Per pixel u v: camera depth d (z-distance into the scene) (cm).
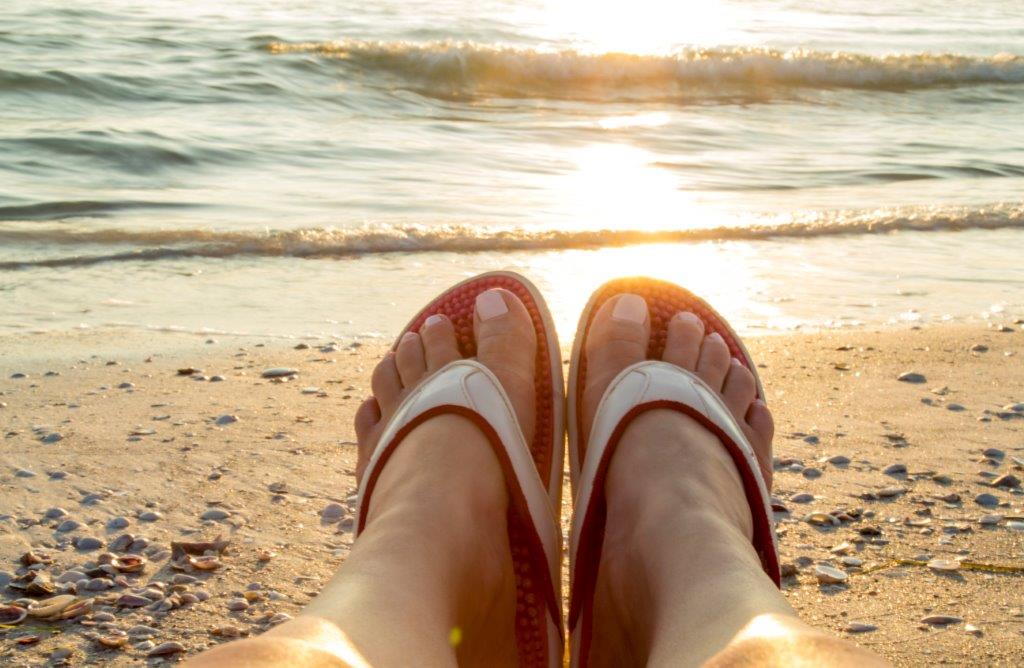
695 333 80
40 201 150
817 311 114
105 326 108
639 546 60
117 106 231
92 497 76
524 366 78
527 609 66
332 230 136
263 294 118
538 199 166
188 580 69
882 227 150
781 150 222
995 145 229
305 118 237
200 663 36
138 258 128
